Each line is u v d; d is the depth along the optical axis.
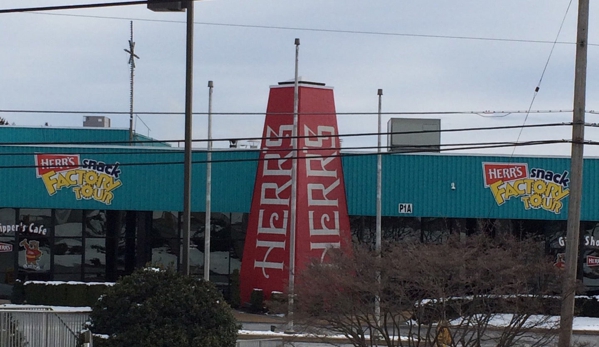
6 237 36.97
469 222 36.69
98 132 45.94
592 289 36.59
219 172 36.31
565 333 17.69
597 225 36.75
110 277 37.19
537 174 36.16
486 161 36.16
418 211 35.94
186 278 18.55
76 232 37.25
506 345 17.47
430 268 16.48
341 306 17.34
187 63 19.05
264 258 34.16
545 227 36.91
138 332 17.31
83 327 18.17
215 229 37.00
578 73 19.48
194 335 17.69
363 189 35.78
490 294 16.55
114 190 36.22
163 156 36.31
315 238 33.69
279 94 34.56
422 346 20.08
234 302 34.81
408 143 36.56
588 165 36.16
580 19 19.50
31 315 18.42
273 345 22.72
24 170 36.31
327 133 34.38
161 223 37.22
